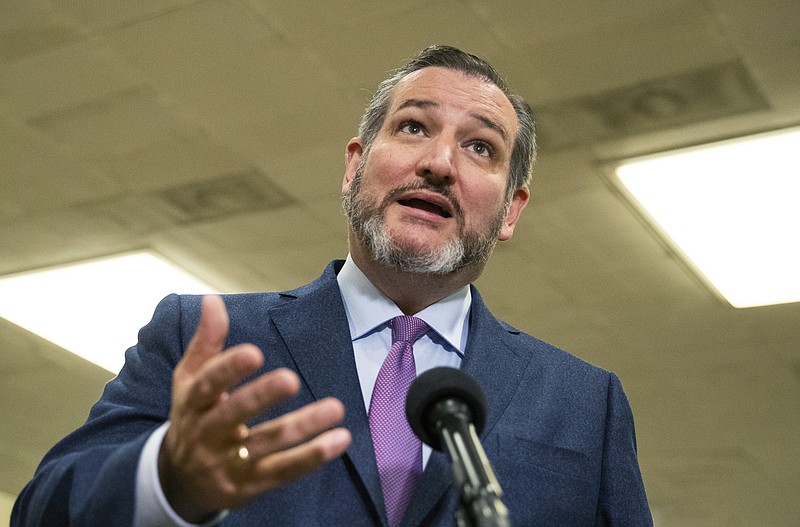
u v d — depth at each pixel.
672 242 9.07
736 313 10.27
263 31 6.84
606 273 9.77
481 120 2.60
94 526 1.69
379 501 2.07
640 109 7.40
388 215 2.47
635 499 2.39
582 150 7.96
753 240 8.91
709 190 8.23
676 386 11.89
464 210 2.50
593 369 2.57
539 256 9.56
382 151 2.55
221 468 1.52
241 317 2.38
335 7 6.58
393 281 2.48
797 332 10.44
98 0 6.68
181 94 7.54
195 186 8.68
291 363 2.30
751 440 12.90
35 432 13.88
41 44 7.11
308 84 7.31
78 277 10.11
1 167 8.59
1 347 11.65
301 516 2.05
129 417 2.14
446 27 6.66
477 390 1.74
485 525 1.37
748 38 6.60
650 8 6.39
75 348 11.41
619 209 8.67
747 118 7.37
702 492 14.47
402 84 2.70
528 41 6.75
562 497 2.25
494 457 2.23
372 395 2.28
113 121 7.91
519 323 10.87
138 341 2.39
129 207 9.05
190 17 6.77
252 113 7.69
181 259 9.78
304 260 9.70
